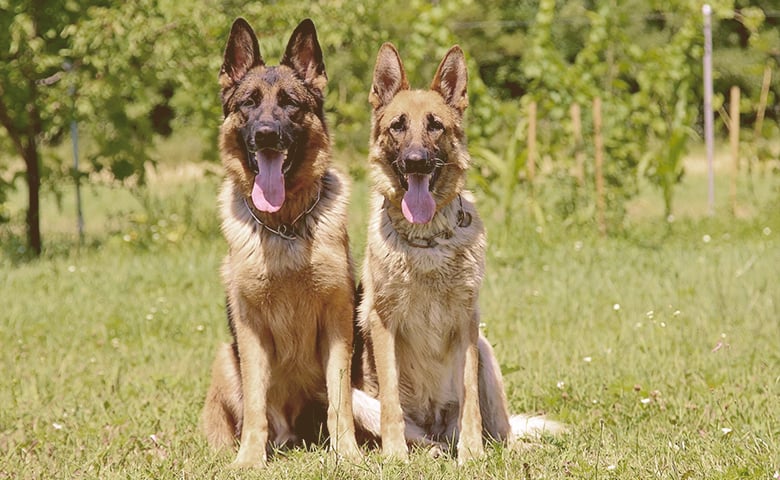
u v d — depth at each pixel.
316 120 7.12
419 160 6.58
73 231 19.70
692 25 17.81
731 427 6.71
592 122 17.27
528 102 17.39
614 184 17.31
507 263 13.85
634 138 17.44
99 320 11.50
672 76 17.52
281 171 6.77
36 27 16.12
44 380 8.97
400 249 6.76
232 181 7.22
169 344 10.28
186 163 28.41
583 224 16.69
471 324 6.85
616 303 11.27
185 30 15.81
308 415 7.50
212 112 16.94
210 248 15.76
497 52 39.88
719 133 37.22
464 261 6.78
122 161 17.27
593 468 5.78
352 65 17.95
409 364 7.12
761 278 12.16
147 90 17.61
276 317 6.91
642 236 16.28
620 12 17.59
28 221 16.78
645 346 9.22
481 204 17.69
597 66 17.61
